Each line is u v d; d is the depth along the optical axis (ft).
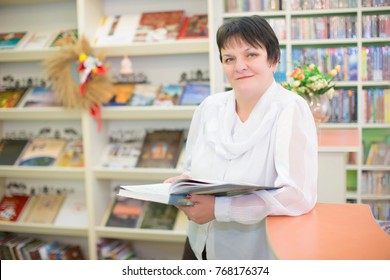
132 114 9.86
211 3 8.98
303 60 10.16
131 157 10.29
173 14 10.29
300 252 3.21
